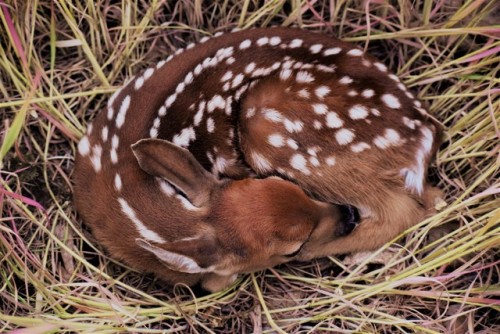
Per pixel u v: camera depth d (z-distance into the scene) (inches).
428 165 57.4
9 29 56.9
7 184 57.3
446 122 59.4
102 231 56.1
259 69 56.5
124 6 59.4
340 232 55.9
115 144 55.7
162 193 54.9
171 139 55.9
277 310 56.9
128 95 56.4
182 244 53.1
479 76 58.7
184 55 56.9
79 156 56.9
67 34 60.0
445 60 59.4
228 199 54.0
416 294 56.4
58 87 59.5
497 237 55.4
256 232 53.6
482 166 58.5
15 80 58.2
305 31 57.4
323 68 56.1
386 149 55.8
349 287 57.6
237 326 57.2
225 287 57.1
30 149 58.6
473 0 58.0
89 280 56.4
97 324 55.6
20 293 56.6
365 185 56.1
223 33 57.6
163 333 56.1
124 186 55.2
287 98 55.9
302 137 55.7
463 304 55.9
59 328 55.2
